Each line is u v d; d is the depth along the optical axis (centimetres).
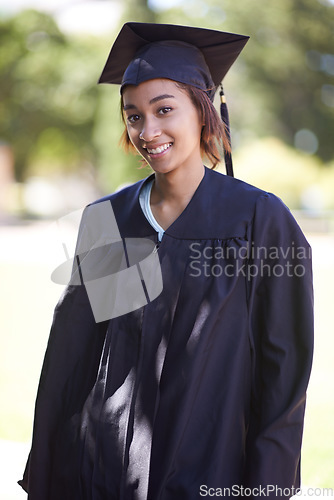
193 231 181
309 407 423
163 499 171
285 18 2653
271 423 176
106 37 2709
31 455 198
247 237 178
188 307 176
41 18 2919
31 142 3169
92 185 3550
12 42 2952
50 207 3122
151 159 180
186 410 170
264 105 2620
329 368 526
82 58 2858
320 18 2717
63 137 3150
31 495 196
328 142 2869
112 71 206
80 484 187
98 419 186
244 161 2184
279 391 177
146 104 178
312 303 183
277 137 2742
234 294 177
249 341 181
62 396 194
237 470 177
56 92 2889
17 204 3072
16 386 491
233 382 175
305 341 179
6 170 3052
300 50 2705
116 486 179
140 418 177
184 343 174
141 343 179
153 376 177
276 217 180
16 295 913
